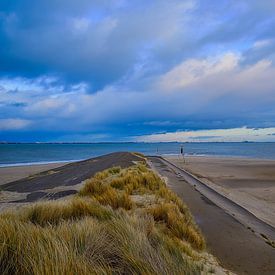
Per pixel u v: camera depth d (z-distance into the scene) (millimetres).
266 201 15430
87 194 11750
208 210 10625
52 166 49375
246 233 7809
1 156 89250
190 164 45094
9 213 6027
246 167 39250
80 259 3463
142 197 11008
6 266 3229
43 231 4090
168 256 3986
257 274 5277
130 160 39312
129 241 4121
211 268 5004
